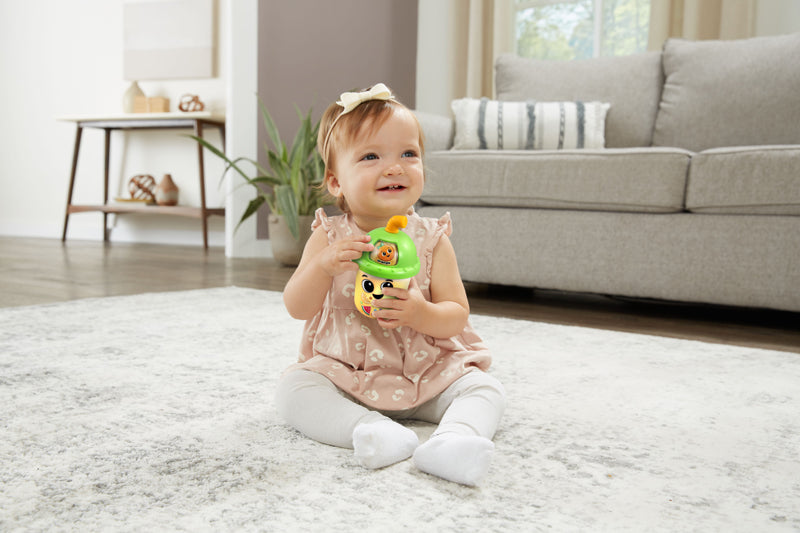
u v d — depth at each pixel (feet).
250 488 2.19
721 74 8.13
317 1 12.07
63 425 2.80
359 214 3.09
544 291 8.66
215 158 13.92
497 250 7.36
